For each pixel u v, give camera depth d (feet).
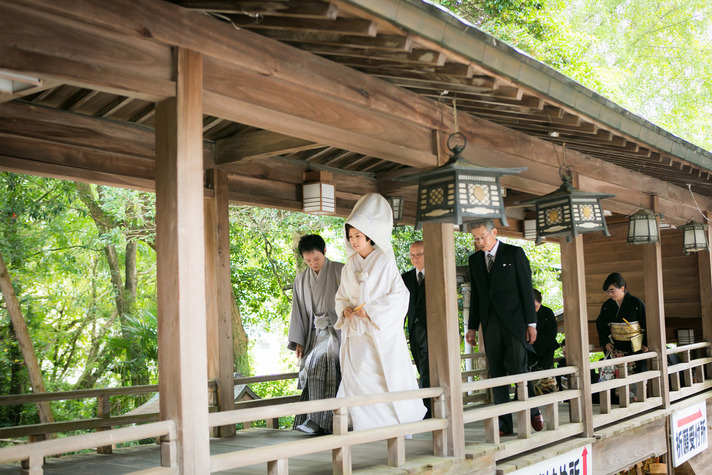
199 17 10.77
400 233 43.27
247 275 46.96
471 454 15.46
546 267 55.88
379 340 15.72
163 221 10.46
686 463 29.19
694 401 29.12
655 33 72.23
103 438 9.18
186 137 10.46
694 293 33.35
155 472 9.71
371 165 23.38
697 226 29.25
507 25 47.60
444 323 15.46
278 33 11.89
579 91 15.84
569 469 19.36
